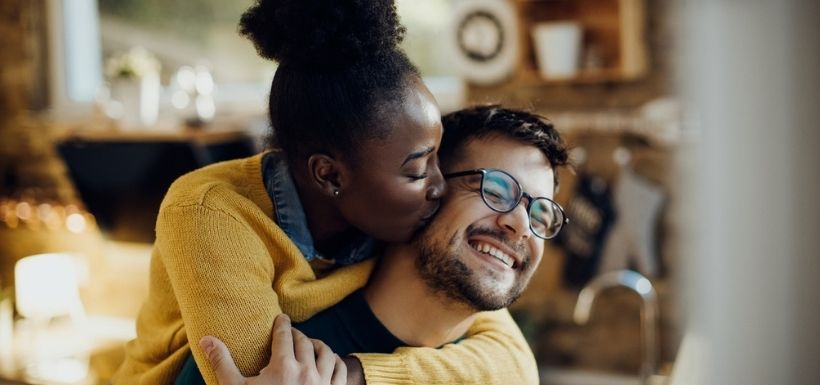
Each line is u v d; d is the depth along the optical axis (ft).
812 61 7.93
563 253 9.19
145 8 11.03
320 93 3.23
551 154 4.04
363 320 3.91
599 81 8.94
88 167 9.47
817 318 8.15
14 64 11.51
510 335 4.20
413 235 3.77
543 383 9.30
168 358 3.80
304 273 3.65
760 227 8.32
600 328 9.21
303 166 3.44
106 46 11.38
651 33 8.63
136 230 9.78
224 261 3.34
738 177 8.37
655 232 8.85
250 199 3.69
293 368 3.22
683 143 8.62
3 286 11.76
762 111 8.18
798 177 8.11
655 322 8.94
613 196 8.92
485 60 9.27
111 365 9.61
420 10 9.93
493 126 3.96
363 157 3.26
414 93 3.30
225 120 10.24
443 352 3.82
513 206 3.74
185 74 10.33
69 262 10.41
